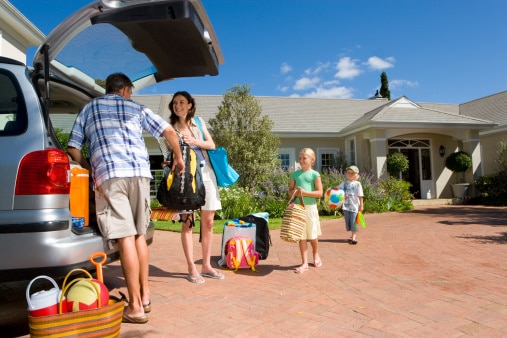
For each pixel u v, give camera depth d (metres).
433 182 17.61
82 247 2.68
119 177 2.94
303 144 17.91
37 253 2.48
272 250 6.14
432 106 22.34
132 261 2.99
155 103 18.70
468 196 16.00
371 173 15.36
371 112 17.97
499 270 4.71
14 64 2.89
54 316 2.20
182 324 2.99
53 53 3.03
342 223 9.95
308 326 2.96
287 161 17.73
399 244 6.59
